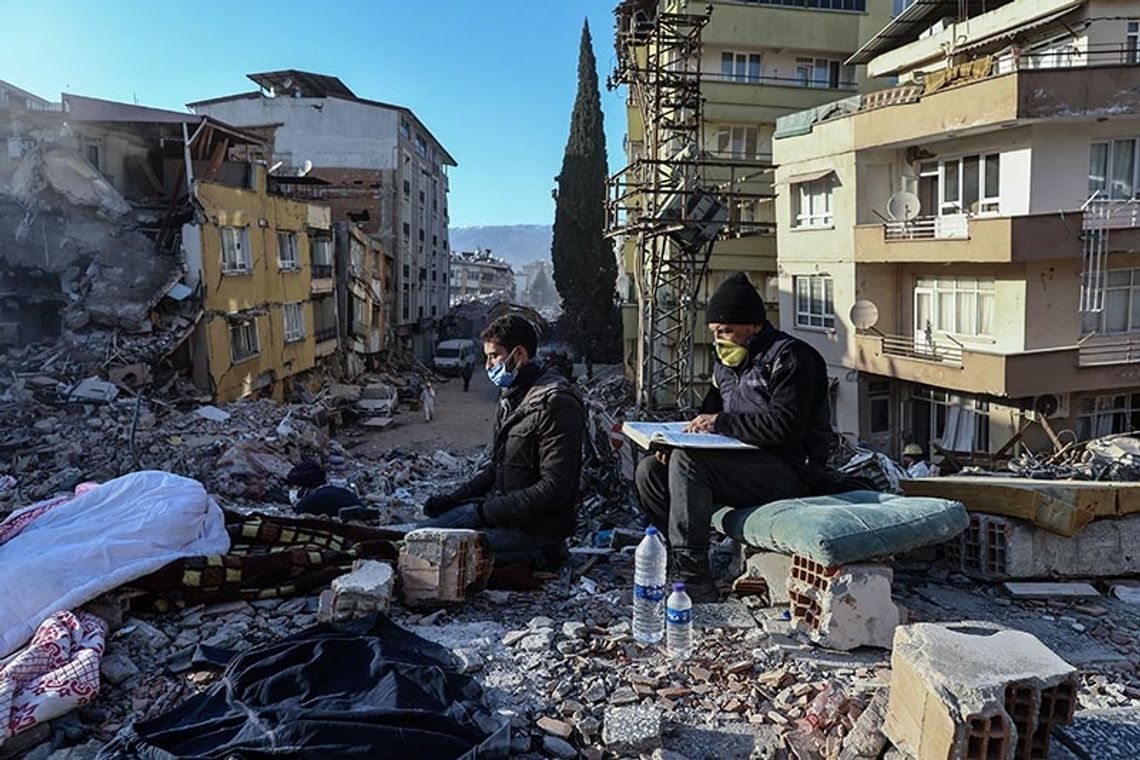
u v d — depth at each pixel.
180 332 19.53
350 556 4.56
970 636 2.65
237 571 4.26
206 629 3.96
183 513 4.41
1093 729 2.83
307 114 46.94
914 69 26.16
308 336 30.41
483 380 48.41
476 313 72.12
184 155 24.11
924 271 22.80
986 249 19.19
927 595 4.60
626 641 3.88
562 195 45.84
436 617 4.18
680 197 19.36
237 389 22.84
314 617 4.09
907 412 23.81
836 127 23.55
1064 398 19.52
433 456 20.86
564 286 46.12
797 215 26.11
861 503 4.21
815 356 4.45
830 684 3.29
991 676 2.39
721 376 4.91
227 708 3.05
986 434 21.09
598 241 45.47
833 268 24.28
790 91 30.08
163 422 16.17
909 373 21.66
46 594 3.69
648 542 3.90
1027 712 2.40
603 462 13.02
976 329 21.11
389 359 45.88
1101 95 18.11
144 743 2.77
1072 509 4.57
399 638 3.73
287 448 16.64
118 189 23.50
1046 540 4.71
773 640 3.85
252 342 24.41
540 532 5.00
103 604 3.89
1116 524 4.78
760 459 4.44
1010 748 2.28
